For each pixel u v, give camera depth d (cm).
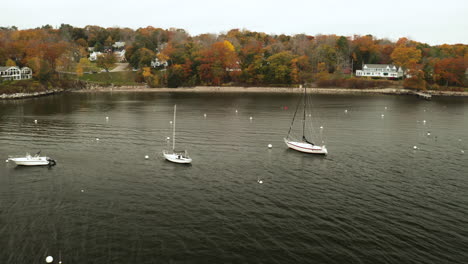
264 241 3969
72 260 3550
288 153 7538
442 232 4209
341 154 7488
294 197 5191
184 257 3641
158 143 8181
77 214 4541
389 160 7069
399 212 4725
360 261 3612
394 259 3653
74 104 15400
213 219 4469
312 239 4022
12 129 9556
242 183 5728
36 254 3644
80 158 6881
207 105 15438
